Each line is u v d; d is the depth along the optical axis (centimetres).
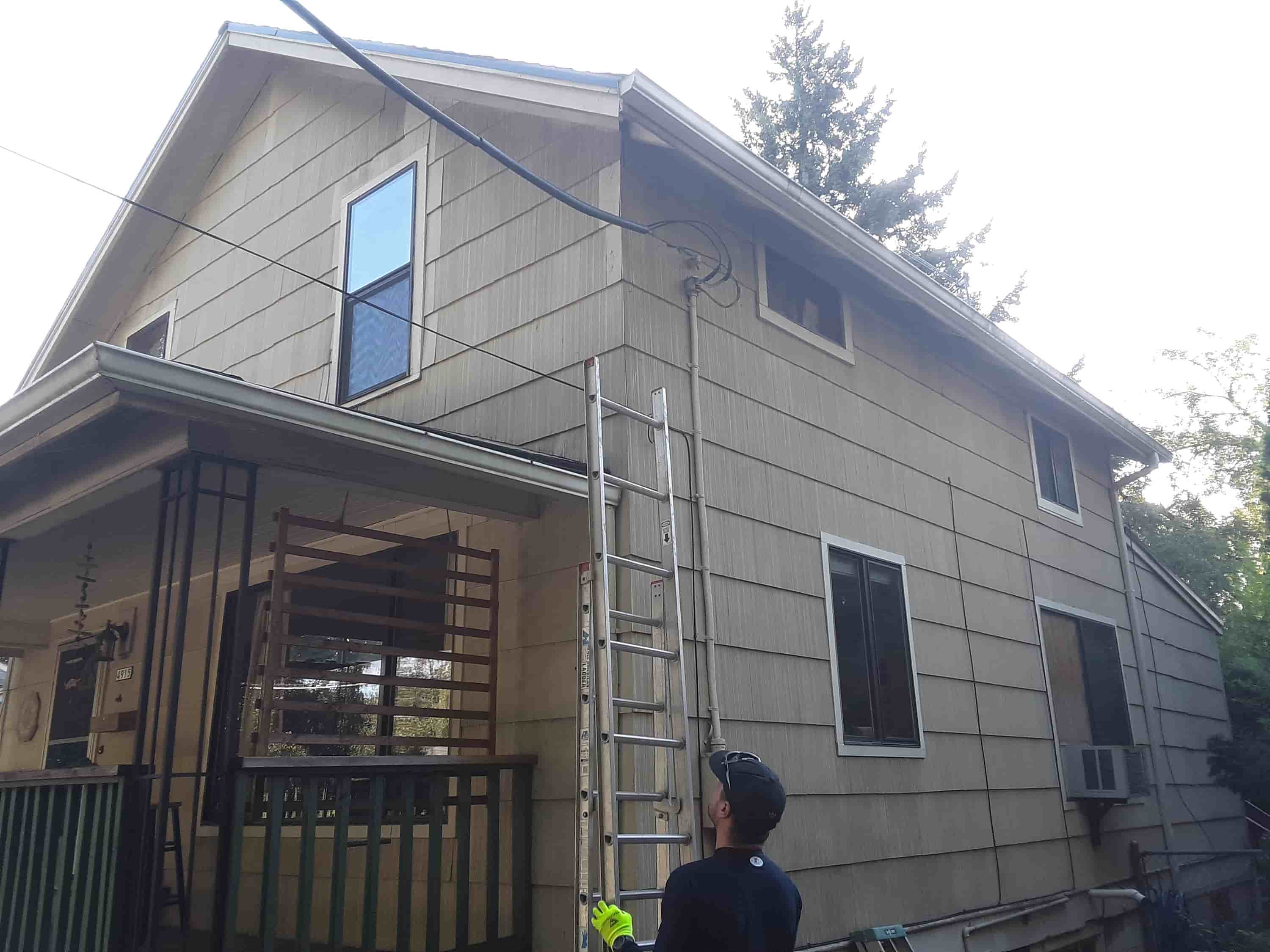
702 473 538
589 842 331
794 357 639
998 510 834
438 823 447
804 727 560
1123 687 953
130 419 415
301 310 770
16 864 449
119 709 764
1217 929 912
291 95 852
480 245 632
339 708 447
